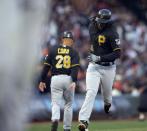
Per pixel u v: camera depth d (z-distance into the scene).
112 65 25.38
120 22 70.25
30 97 4.93
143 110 48.44
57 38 61.69
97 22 24.97
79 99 50.16
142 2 74.44
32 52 4.88
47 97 48.59
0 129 4.75
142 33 69.81
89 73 25.30
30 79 4.89
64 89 27.73
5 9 4.79
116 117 52.50
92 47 25.42
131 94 54.19
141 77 60.28
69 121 27.86
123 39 67.56
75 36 64.50
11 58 4.79
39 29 4.91
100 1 72.06
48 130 38.31
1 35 4.77
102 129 38.25
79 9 69.38
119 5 73.19
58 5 67.88
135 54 65.25
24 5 4.84
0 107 4.75
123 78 59.09
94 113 50.88
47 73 28.28
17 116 4.81
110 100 26.50
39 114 48.16
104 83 25.62
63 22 65.88
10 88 4.78
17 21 4.82
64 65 27.62
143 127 40.25
